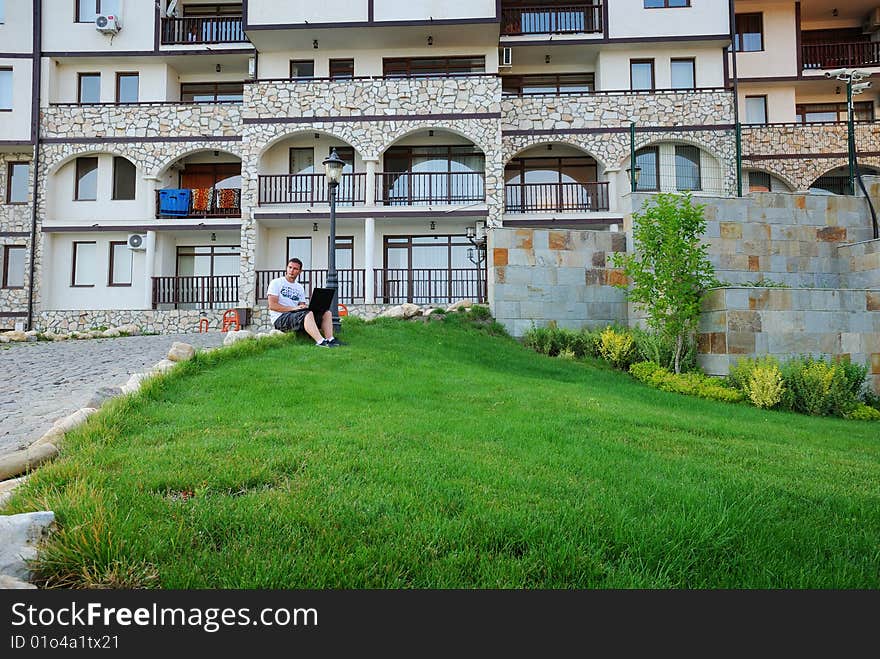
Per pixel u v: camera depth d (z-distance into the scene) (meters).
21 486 3.53
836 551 3.28
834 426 8.48
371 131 20.25
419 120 20.20
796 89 24.16
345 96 20.33
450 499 3.55
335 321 11.16
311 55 22.17
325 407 5.95
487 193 19.92
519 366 11.12
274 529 3.08
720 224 14.23
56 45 22.23
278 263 21.44
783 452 5.64
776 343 11.57
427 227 21.41
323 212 20.00
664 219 11.99
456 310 14.43
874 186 15.12
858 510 3.94
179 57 22.47
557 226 20.56
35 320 20.94
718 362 11.61
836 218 14.77
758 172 22.81
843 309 11.81
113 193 21.91
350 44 21.83
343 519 3.21
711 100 21.02
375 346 10.55
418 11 20.84
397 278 21.09
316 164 21.61
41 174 21.52
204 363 7.80
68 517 2.96
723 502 3.72
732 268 14.21
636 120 21.06
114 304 21.50
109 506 3.10
